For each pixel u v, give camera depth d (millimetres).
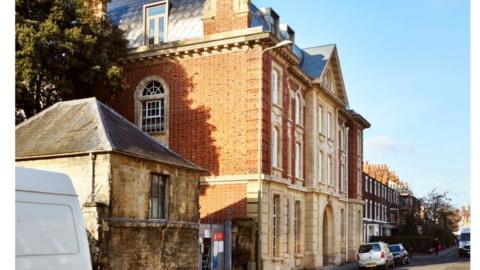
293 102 31625
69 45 21859
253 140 25500
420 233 71750
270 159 26500
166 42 27703
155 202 17375
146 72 28453
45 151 16156
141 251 16156
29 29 20875
